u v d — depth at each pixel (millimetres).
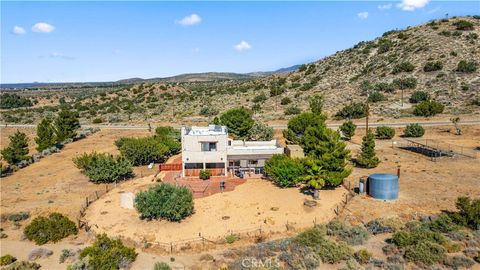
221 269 27156
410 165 52656
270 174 46469
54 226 35281
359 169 51875
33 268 28797
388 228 32906
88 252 29891
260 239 33094
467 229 32438
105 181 51281
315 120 62188
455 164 51969
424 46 134375
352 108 93812
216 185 48281
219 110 120562
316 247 29672
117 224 36906
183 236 34062
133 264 29531
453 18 161125
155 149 60344
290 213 37750
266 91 148625
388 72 127000
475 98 95375
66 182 51750
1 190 48844
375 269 26750
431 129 76625
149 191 38062
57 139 76500
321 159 43312
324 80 140875
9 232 36688
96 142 80250
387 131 71375
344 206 38656
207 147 52156
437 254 27719
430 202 38344
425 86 110562
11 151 60750
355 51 160500
